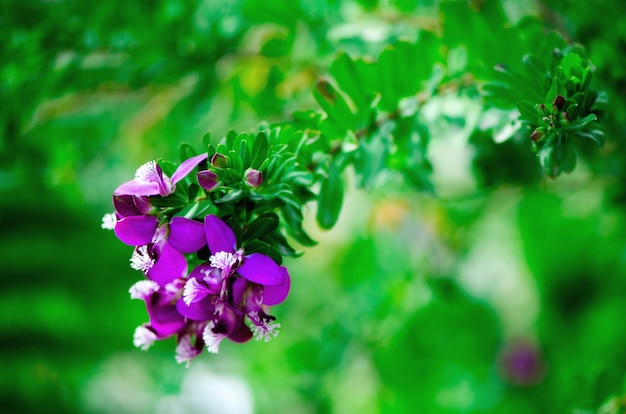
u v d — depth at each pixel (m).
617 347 0.55
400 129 0.44
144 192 0.38
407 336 0.67
